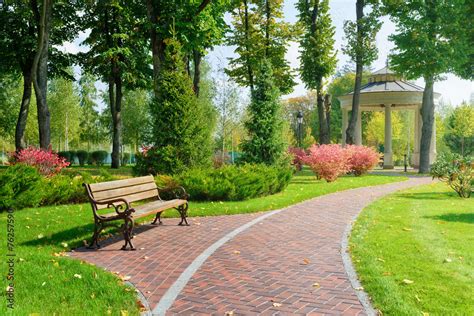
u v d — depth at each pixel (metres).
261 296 4.45
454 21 25.08
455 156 13.48
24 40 23.38
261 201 11.51
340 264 5.59
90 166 35.06
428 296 4.23
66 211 9.68
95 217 6.78
